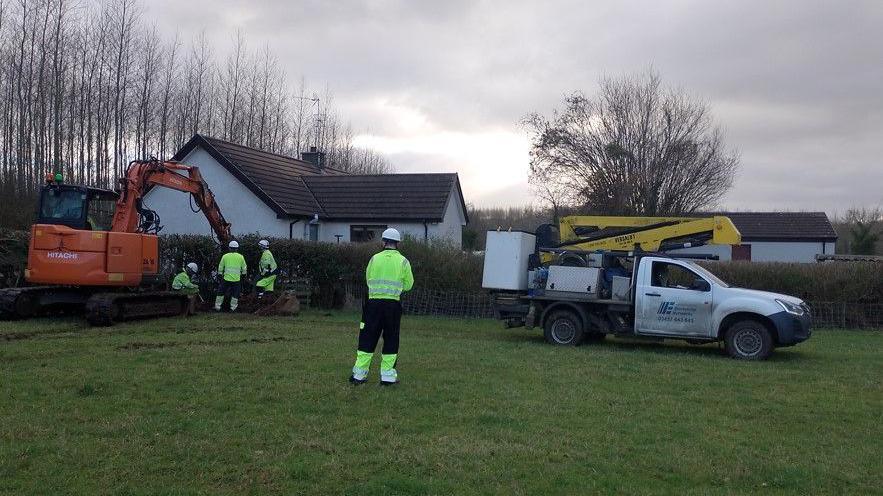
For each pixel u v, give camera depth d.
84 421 8.11
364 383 10.25
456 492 6.25
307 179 32.94
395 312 10.20
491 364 12.40
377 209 30.41
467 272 22.61
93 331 15.76
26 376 10.37
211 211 21.39
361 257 23.48
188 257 22.77
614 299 15.51
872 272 20.91
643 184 33.19
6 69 33.94
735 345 14.22
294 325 18.19
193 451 7.11
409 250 22.97
